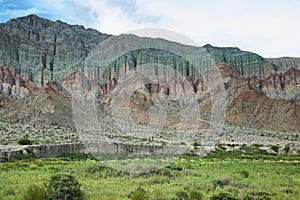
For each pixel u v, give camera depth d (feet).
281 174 66.95
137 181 48.96
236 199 38.04
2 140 161.17
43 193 36.47
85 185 45.52
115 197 38.60
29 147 108.47
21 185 45.44
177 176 55.98
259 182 53.98
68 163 85.81
